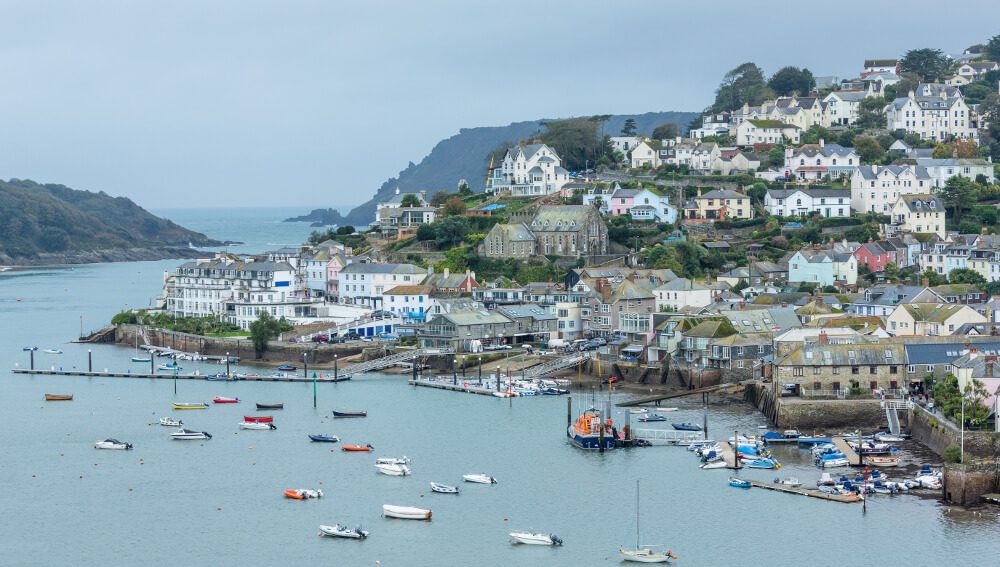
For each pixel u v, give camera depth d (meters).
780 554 195.00
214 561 198.25
